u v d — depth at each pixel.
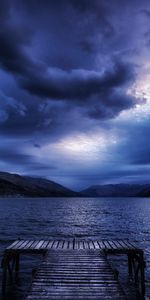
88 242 18.70
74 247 16.94
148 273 20.08
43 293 9.81
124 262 23.31
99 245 17.45
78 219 71.44
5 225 53.09
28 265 21.95
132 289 16.70
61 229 49.22
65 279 11.28
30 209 116.62
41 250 16.11
